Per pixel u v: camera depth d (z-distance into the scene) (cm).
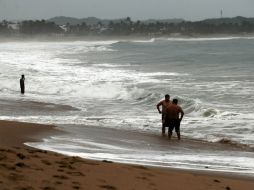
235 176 1548
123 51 13162
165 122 2430
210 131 2598
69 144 2042
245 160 1873
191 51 12800
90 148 1989
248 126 2688
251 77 5400
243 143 2277
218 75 5838
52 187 910
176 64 8062
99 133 2420
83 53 12094
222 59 9119
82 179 1028
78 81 5469
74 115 3266
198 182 1251
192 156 1936
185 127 2744
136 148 2072
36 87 5247
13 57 10025
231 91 4219
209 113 3186
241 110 3253
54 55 11069
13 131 2250
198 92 4253
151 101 4034
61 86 5106
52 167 1104
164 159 1830
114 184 1041
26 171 1002
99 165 1254
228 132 2558
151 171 1302
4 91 5050
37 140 2070
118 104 3962
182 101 3628
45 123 2802
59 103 4022
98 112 3438
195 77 5644
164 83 5059
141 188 1052
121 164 1350
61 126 2569
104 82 5309
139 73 6381
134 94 4366
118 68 7312
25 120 2969
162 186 1116
